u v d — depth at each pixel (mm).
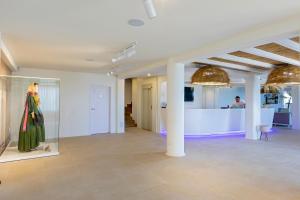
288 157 4969
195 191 3057
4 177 3566
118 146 6043
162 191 3051
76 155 5031
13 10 2545
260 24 2973
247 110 7660
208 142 6750
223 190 3098
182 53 4641
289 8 2473
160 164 4344
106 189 3111
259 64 6055
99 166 4195
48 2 2346
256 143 6645
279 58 5086
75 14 2662
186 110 7809
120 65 6203
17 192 2992
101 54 4773
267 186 3256
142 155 5066
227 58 5258
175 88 5000
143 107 9680
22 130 5137
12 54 4812
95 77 8078
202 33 3342
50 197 2846
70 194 2939
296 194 2982
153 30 3221
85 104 7883
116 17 2746
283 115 11266
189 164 4359
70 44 3982
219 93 12789
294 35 2938
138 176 3652
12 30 3234
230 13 2611
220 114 8180
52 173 3775
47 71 7117
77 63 5914
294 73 5891
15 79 6262
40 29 3189
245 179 3539
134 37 3557
